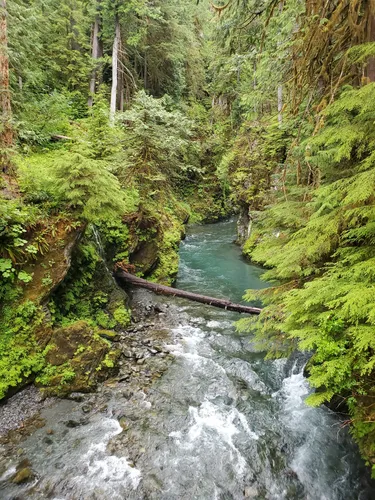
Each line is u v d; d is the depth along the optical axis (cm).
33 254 575
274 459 441
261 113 1703
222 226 2352
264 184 1526
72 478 397
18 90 1205
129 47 2027
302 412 523
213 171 2494
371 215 306
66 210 646
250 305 985
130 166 953
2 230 542
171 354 689
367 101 265
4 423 466
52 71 1719
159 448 450
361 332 296
